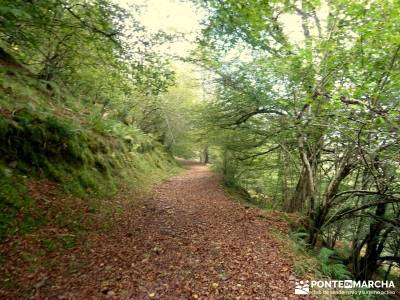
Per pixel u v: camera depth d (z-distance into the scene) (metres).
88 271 4.80
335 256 9.82
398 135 6.03
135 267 5.17
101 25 7.26
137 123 26.02
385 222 9.22
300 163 13.30
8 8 5.49
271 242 6.98
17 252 4.69
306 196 12.30
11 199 5.61
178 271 5.18
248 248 6.47
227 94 13.50
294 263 5.73
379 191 7.72
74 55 9.88
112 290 4.36
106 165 10.66
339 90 6.21
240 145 16.30
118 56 8.41
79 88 14.38
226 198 13.27
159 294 4.39
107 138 12.50
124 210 8.48
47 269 4.60
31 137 7.27
